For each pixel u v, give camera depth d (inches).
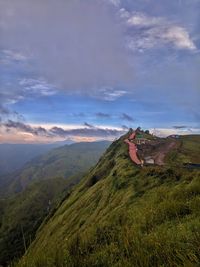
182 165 2094.0
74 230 1972.2
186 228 302.2
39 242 2829.7
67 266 261.1
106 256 269.6
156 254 225.5
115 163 3157.0
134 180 1784.0
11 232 5920.3
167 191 586.2
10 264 285.1
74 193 3804.1
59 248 292.0
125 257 252.7
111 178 2437.3
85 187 3555.6
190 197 480.4
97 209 1926.7
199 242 216.2
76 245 335.9
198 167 1936.5
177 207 411.2
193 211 384.2
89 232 427.5
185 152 3634.4
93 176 3582.7
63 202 4028.1
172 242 241.9
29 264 270.4
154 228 367.6
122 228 385.4
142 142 4478.3
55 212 3882.9
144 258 222.5
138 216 466.9
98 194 2378.2
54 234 2395.4
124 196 1507.1
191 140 5113.2
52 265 263.0
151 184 1448.1
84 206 2425.0
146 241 262.2
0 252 4429.1
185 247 222.4
